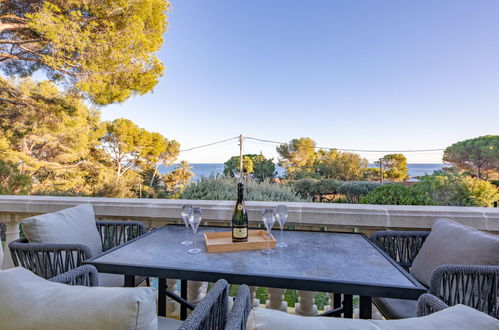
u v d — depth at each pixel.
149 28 6.56
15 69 6.41
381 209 2.00
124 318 0.52
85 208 1.91
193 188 3.80
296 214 2.07
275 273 1.13
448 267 1.13
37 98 6.68
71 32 5.39
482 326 0.49
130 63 6.31
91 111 8.30
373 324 0.50
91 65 5.93
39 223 1.54
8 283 0.64
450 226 1.50
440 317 0.52
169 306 1.99
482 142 11.70
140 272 1.19
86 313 0.53
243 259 1.29
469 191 5.03
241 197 1.64
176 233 1.74
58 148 8.52
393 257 1.72
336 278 1.08
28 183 6.98
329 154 15.91
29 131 7.22
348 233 1.76
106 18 5.80
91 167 10.03
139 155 13.16
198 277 1.14
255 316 0.50
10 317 0.56
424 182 5.39
